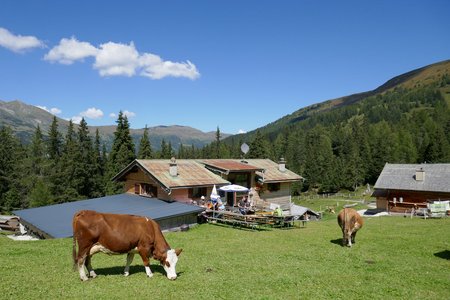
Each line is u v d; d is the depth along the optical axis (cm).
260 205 3816
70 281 1112
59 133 8781
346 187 10650
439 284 1262
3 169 7062
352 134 15162
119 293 1020
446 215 3638
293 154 13650
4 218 4203
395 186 4884
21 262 1396
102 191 7162
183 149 15762
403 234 2375
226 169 3603
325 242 2089
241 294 1079
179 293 1055
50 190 6450
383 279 1304
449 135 13700
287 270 1396
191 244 1959
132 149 6750
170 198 3175
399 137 14325
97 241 1103
